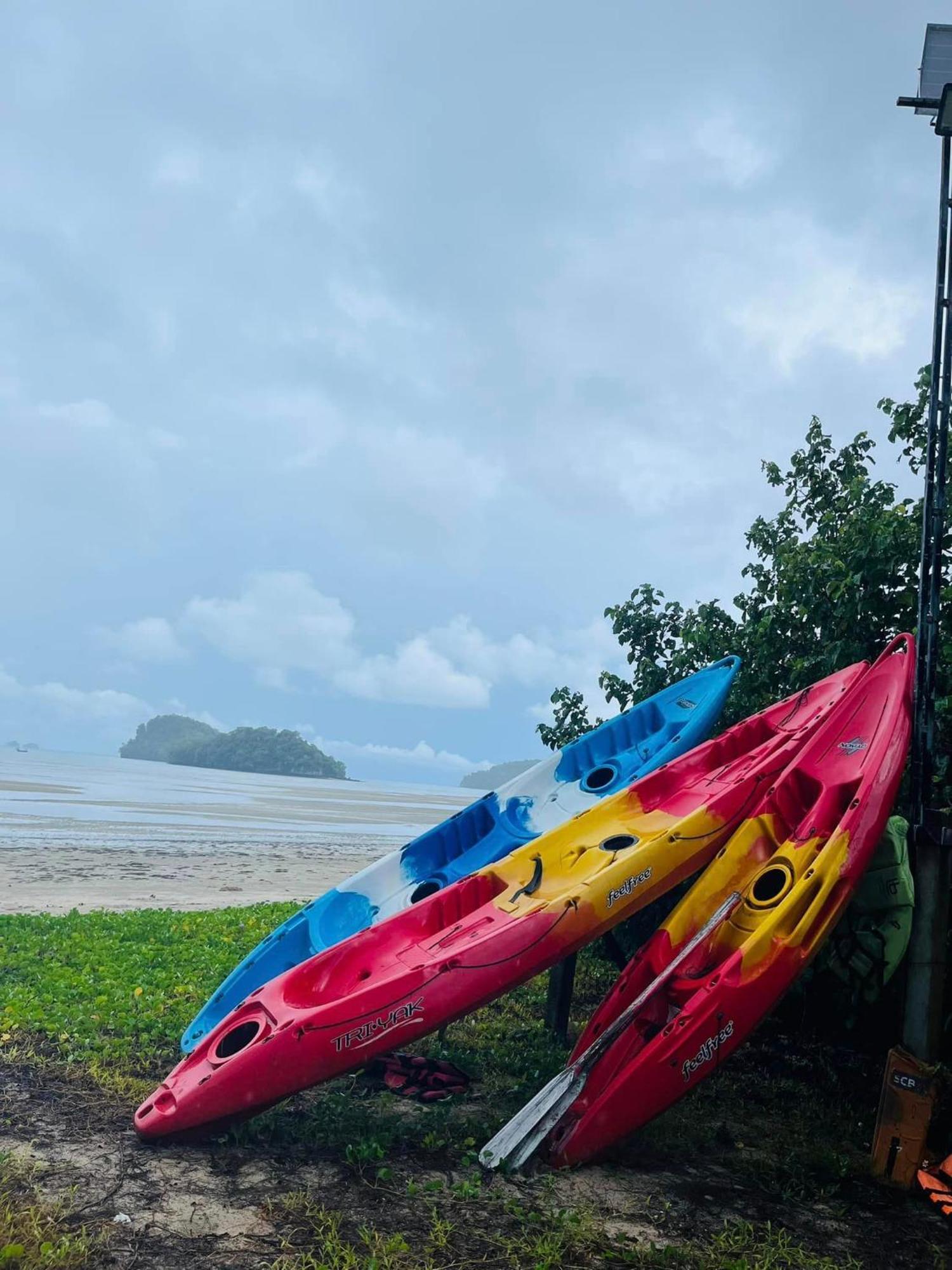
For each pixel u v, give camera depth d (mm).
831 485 11438
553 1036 8289
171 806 43781
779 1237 4855
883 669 7660
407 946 6895
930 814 5973
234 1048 6078
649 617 12266
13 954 10039
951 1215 5211
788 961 6004
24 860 19484
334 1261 4266
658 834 7125
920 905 5980
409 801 85750
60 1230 4426
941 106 6223
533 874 7383
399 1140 5785
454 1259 4449
